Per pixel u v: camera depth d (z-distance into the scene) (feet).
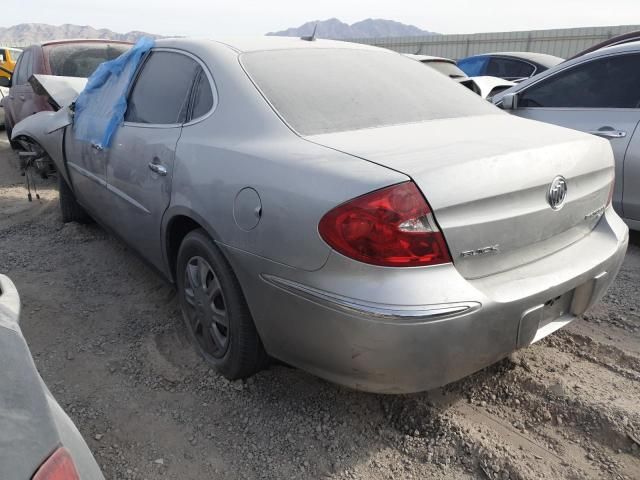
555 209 7.18
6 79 26.61
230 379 8.63
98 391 8.51
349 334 6.25
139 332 10.14
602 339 9.75
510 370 8.83
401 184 6.00
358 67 9.41
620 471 6.95
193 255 8.66
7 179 21.44
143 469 7.04
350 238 6.09
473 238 6.33
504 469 6.97
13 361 3.56
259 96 8.09
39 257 13.58
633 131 13.16
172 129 9.19
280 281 6.83
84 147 12.35
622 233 8.48
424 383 6.46
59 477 3.24
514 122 8.77
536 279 6.86
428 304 5.99
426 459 7.18
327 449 7.36
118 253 13.75
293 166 6.83
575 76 14.73
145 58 10.91
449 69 25.38
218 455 7.29
